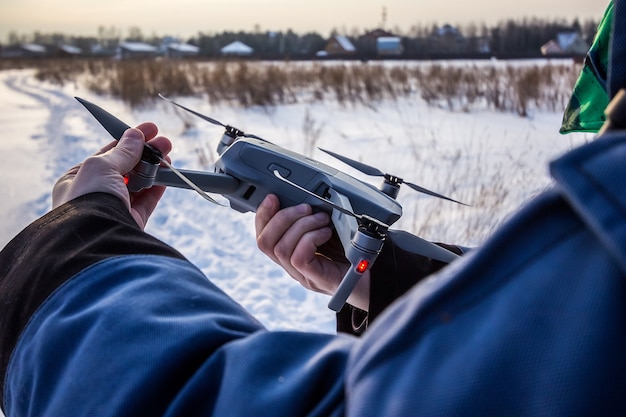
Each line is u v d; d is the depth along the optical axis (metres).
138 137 0.89
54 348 0.59
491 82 12.62
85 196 0.75
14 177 7.05
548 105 10.56
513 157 6.49
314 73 16.14
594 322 0.35
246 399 0.49
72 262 0.65
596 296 0.36
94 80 22.38
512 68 14.06
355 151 7.32
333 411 0.47
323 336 0.55
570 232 0.39
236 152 1.09
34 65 53.91
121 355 0.55
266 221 1.07
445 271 0.44
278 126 9.55
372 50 50.44
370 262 0.92
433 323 0.41
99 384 0.55
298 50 64.19
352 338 0.53
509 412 0.36
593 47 0.83
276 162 1.07
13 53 78.12
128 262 0.64
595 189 0.36
